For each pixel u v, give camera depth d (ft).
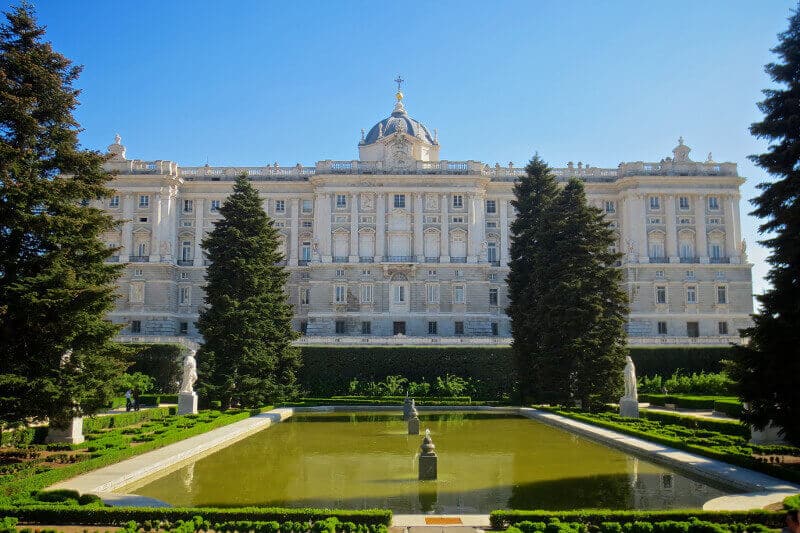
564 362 168.86
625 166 334.44
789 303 86.63
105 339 96.43
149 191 322.14
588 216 177.78
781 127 94.53
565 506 68.80
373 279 311.68
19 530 53.83
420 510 67.56
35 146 94.27
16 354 87.81
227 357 172.14
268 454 103.91
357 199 322.55
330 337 247.50
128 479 78.59
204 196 335.47
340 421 156.15
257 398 171.32
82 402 91.91
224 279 178.19
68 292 86.07
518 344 198.29
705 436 108.37
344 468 91.09
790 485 71.46
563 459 97.25
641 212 327.06
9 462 86.28
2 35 96.84
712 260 326.85
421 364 220.23
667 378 226.38
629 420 134.51
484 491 75.97
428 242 321.73
